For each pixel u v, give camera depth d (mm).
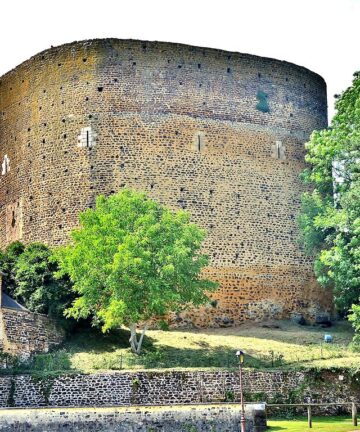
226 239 52062
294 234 53938
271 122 54750
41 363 41719
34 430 34188
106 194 51625
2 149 57219
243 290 51844
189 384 39031
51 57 54500
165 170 51938
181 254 43094
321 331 50094
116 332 46312
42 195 53656
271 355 42750
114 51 53062
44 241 53125
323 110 57875
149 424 34500
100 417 34438
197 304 45094
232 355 43125
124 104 52469
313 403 39250
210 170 52562
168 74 53031
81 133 52750
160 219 45531
